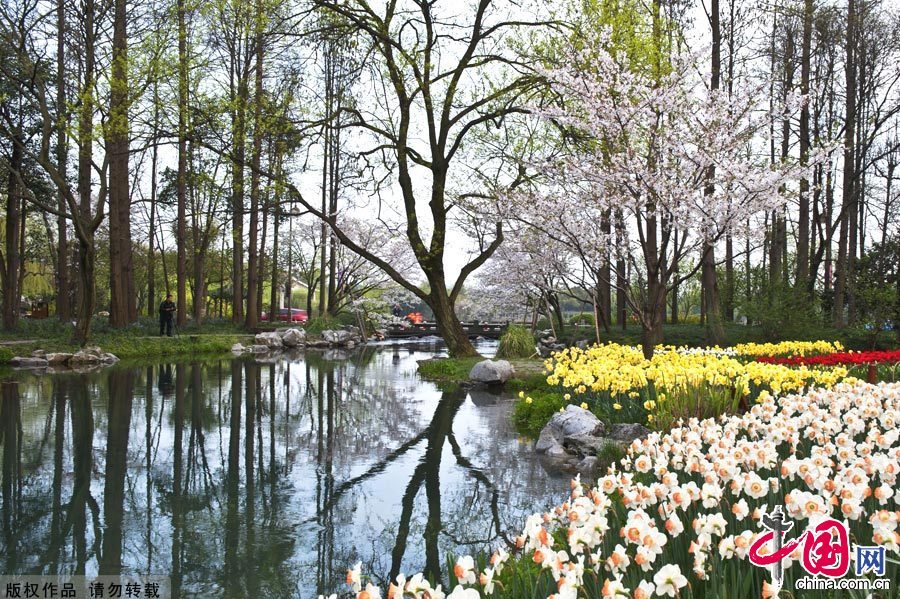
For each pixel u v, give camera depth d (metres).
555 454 8.40
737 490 3.42
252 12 16.95
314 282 41.34
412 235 18.98
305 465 8.23
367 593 2.60
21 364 18.05
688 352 13.63
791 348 15.10
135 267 40.41
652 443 4.71
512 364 17.77
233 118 17.47
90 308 20.12
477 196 16.92
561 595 2.44
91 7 17.31
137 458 8.45
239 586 4.77
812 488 3.69
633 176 11.08
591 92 10.98
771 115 11.54
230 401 13.16
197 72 18.55
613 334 23.50
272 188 17.66
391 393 14.55
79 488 7.17
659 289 11.61
